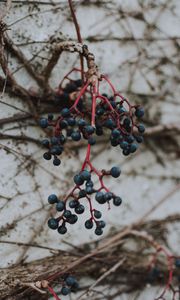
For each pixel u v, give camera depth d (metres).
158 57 0.72
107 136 0.68
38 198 0.61
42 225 0.61
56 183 0.63
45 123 0.53
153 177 0.72
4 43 0.58
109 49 0.68
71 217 0.51
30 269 0.59
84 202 0.65
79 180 0.50
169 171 0.73
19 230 0.60
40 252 0.61
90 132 0.50
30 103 0.60
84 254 0.64
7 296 0.56
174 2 0.73
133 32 0.70
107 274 0.63
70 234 0.63
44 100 0.61
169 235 0.71
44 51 0.61
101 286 0.65
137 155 0.71
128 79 0.69
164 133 0.72
